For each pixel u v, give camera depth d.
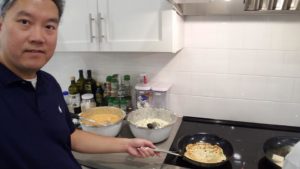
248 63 1.37
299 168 0.70
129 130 1.39
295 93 1.34
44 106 0.79
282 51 1.30
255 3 1.15
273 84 1.37
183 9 1.28
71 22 1.32
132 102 1.65
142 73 1.58
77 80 1.70
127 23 1.22
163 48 1.19
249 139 1.31
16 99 0.72
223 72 1.43
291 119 1.39
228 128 1.43
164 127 1.21
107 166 1.07
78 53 1.70
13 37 0.66
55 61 1.79
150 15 1.17
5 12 0.66
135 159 1.12
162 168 1.05
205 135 1.27
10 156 0.67
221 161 1.04
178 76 1.51
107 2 1.23
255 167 1.07
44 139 0.76
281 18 1.26
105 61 1.65
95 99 1.64
